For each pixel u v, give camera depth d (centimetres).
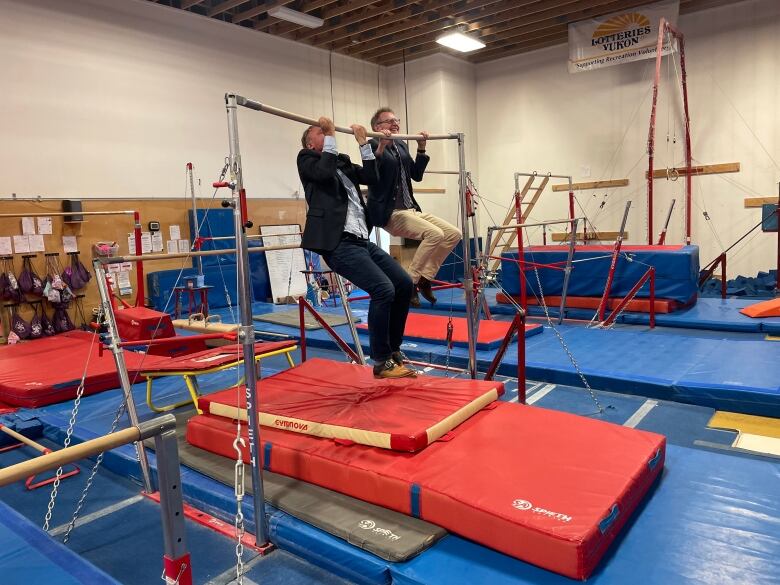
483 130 1145
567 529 200
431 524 236
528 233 1108
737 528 226
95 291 737
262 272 923
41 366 495
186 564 170
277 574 238
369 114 1109
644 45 883
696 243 925
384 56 1084
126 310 560
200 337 297
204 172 856
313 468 276
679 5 860
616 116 980
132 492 324
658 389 420
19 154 669
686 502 249
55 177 700
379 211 350
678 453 301
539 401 430
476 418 306
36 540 212
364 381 363
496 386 336
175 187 822
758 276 843
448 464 254
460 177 371
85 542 273
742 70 859
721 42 871
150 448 346
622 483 230
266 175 940
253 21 905
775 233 855
